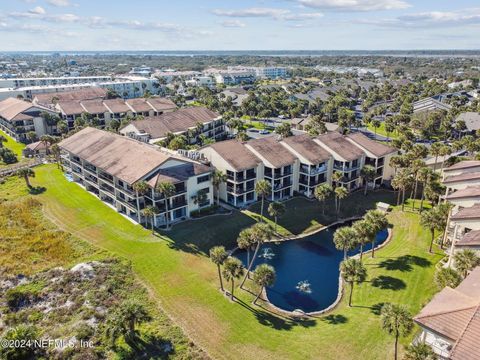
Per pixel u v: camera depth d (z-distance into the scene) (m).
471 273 42.12
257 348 43.62
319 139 95.56
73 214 76.81
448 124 140.62
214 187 84.75
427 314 35.31
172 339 44.31
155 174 71.75
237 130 156.50
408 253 63.81
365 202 87.69
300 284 59.34
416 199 88.50
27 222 71.75
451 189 68.25
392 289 54.19
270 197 87.81
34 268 57.03
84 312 47.66
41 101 173.75
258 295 54.78
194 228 72.00
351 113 168.00
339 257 67.44
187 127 132.25
